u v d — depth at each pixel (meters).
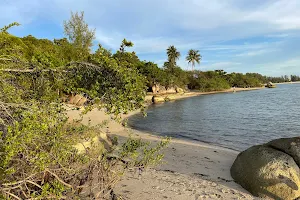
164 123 24.06
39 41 23.98
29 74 3.07
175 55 81.25
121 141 13.04
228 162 9.96
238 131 19.44
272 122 23.30
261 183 6.57
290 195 6.25
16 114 2.44
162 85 69.62
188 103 47.41
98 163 3.99
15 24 3.19
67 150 3.03
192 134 18.41
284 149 7.33
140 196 5.99
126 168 4.54
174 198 6.13
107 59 3.00
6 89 2.61
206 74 93.69
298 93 67.06
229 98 57.72
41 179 3.15
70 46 23.47
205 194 6.52
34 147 2.61
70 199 3.29
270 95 62.97
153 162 4.54
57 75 3.09
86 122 17.64
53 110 2.73
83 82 3.15
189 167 9.01
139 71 3.23
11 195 2.46
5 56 3.07
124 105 3.00
